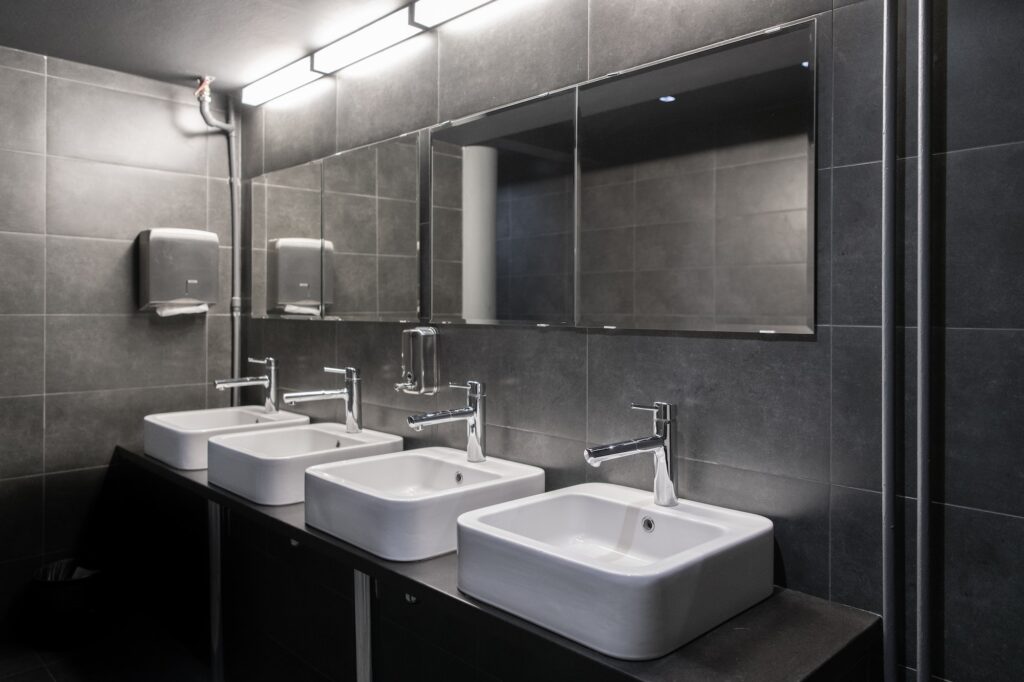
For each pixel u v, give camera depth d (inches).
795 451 57.2
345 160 102.3
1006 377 47.2
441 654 80.7
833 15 54.5
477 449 78.7
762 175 59.4
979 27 47.7
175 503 116.1
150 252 112.4
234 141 126.6
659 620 44.8
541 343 76.3
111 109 114.2
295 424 104.7
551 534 63.6
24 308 107.7
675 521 58.5
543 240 76.5
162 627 118.9
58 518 112.1
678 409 64.6
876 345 52.8
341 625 92.1
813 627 50.3
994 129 47.2
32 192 107.7
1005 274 47.0
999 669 47.8
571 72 73.9
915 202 50.3
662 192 66.4
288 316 114.5
